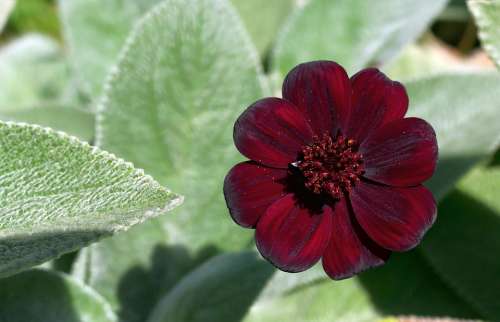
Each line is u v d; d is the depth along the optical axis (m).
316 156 0.30
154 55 0.37
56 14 0.60
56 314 0.35
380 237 0.30
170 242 0.38
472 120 0.40
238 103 0.37
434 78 0.40
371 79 0.30
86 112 0.42
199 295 0.35
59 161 0.30
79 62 0.45
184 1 0.37
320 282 0.40
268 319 0.41
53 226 0.30
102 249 0.38
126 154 0.37
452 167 0.39
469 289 0.41
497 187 0.42
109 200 0.30
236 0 0.47
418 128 0.30
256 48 0.49
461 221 0.42
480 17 0.34
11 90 0.50
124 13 0.45
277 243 0.30
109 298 0.38
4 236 0.30
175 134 0.37
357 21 0.44
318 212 0.30
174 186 0.38
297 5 0.50
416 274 0.42
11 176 0.30
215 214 0.38
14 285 0.35
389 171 0.30
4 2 0.39
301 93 0.30
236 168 0.30
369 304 0.42
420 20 0.44
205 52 0.37
